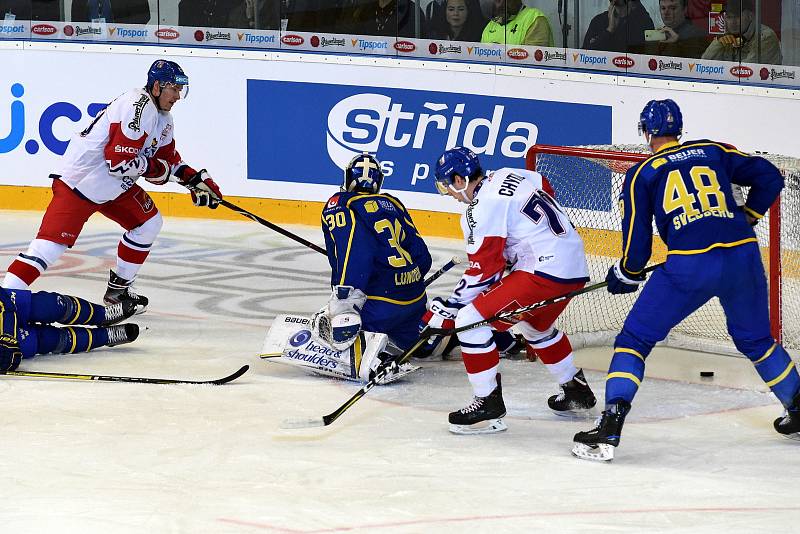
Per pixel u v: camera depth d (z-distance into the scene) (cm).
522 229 1550
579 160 2467
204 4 3384
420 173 3247
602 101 3100
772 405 1722
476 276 1553
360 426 1594
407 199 3269
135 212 2248
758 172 1454
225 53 3378
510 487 1316
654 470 1390
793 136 2991
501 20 3158
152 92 2164
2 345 1827
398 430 1576
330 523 1188
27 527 1172
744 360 2014
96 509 1227
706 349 2080
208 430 1552
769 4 2984
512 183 1564
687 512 1225
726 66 3030
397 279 1869
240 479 1339
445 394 1789
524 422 1639
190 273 2764
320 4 3291
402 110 3253
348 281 1789
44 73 3531
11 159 3584
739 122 3023
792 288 2148
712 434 1566
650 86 3062
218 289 2598
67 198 2178
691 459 1442
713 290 1412
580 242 1591
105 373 1880
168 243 3122
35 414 1622
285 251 3038
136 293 2394
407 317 1905
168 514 1213
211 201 2280
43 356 1980
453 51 3212
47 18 3512
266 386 1812
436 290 2605
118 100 2136
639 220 1431
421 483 1330
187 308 2411
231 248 3067
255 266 2853
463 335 1548
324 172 3347
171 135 2248
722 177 1431
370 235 1847
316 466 1395
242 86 3381
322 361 1850
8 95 3562
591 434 1432
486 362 1545
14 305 1883
